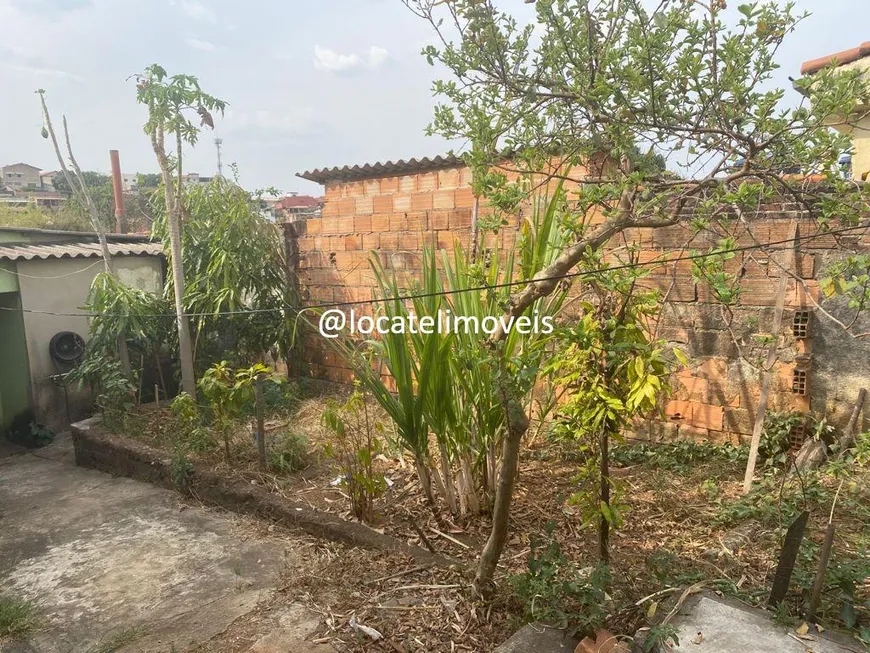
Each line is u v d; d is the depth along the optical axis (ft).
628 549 11.27
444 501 13.85
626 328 8.84
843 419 13.78
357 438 15.24
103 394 22.17
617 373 9.08
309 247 23.90
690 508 12.59
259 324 23.67
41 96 20.86
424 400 11.82
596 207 11.15
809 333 13.89
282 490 15.38
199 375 23.25
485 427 12.56
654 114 7.11
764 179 7.08
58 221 47.01
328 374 23.76
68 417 24.32
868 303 11.11
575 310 15.38
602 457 9.46
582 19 8.14
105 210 52.21
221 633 10.38
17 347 23.48
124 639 10.41
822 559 7.86
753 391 14.64
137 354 24.50
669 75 6.95
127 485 17.87
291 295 24.12
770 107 6.48
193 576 12.43
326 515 13.74
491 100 8.35
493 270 11.98
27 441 23.31
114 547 13.92
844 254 13.21
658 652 7.55
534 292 8.09
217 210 23.88
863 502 11.78
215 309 22.53
